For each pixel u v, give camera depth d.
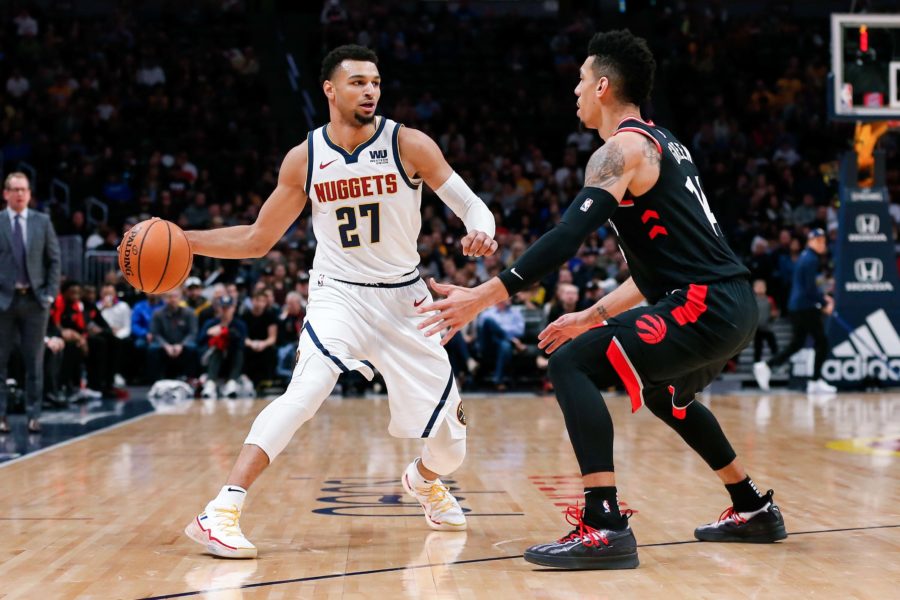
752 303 4.05
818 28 24.48
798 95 22.27
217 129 21.09
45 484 6.14
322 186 4.52
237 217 18.14
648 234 4.02
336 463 7.09
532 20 25.09
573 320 4.30
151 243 4.43
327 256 4.61
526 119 22.72
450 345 14.49
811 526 4.71
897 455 7.35
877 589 3.51
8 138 19.91
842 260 13.88
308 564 3.97
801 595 3.43
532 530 4.69
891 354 13.87
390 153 4.50
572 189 19.81
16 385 11.77
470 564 3.96
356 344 4.52
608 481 3.89
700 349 3.93
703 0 24.72
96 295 15.02
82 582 3.66
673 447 7.93
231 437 8.90
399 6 24.98
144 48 22.50
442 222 17.97
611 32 4.20
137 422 10.30
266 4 24.02
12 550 4.24
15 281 8.85
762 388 14.63
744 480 4.35
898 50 12.98
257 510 5.23
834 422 9.85
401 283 4.58
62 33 22.53
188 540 4.46
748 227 18.05
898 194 19.80
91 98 21.05
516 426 9.76
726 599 3.38
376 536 4.55
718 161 20.66
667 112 22.70
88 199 17.75
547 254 3.77
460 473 6.59
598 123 4.24
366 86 4.43
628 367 3.94
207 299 15.20
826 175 16.20
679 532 4.59
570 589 3.54
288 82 22.91
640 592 3.49
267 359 14.30
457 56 24.05
